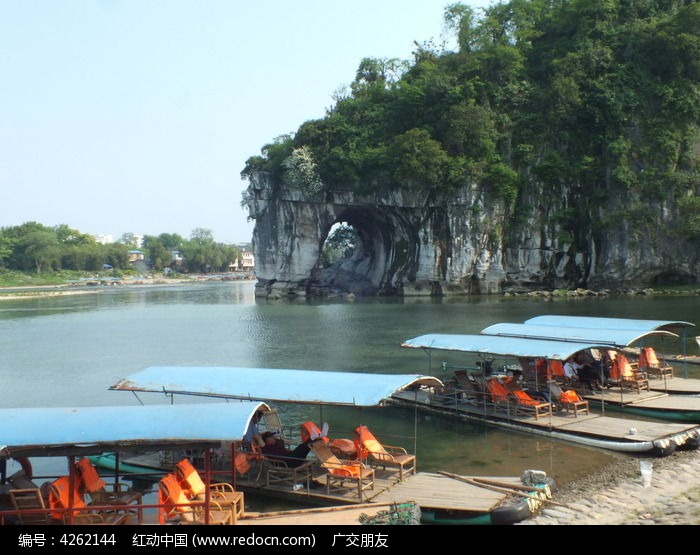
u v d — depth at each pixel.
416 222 71.88
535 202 69.19
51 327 50.47
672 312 45.09
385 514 11.08
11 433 10.91
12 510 10.83
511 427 17.77
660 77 69.31
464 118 67.50
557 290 65.38
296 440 17.38
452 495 12.25
